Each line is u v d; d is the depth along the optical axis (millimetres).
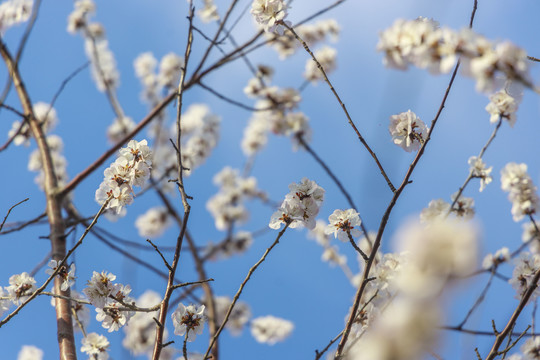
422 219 1021
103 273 911
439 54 794
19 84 1175
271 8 949
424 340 354
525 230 1091
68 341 941
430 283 350
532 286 857
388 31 824
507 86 792
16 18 1158
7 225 1093
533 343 971
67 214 1146
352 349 875
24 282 963
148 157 901
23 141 1197
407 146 924
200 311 901
